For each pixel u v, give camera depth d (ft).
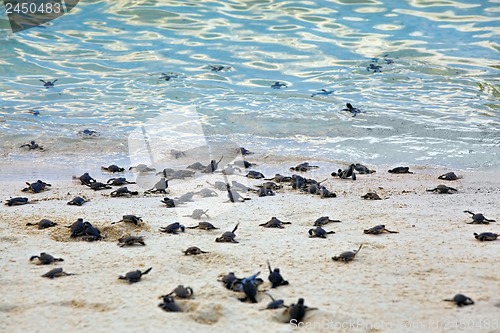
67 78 86.94
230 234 43.57
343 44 95.50
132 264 39.42
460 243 42.65
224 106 79.97
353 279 36.52
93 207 52.34
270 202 54.19
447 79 85.92
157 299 34.06
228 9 107.04
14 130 73.82
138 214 50.26
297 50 94.12
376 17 103.86
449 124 75.15
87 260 40.16
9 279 36.88
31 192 57.41
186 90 83.87
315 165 66.74
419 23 101.40
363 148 70.69
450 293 34.42
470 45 94.22
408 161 67.41
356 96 82.64
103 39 97.66
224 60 91.50
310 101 81.46
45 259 39.50
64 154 69.15
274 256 40.57
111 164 66.95
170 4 108.37
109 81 86.12
